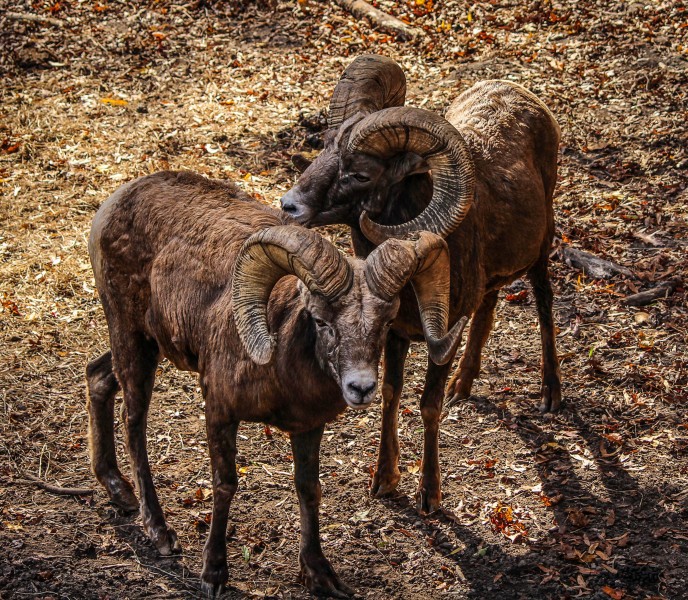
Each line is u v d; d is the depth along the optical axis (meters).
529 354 13.02
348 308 7.16
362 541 9.55
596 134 18.53
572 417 11.64
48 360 12.33
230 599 8.43
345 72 9.71
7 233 15.31
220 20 23.56
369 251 9.84
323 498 10.21
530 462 10.84
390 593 8.81
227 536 9.42
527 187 10.99
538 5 23.64
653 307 13.70
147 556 9.02
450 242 9.66
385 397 10.07
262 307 7.51
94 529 9.36
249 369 7.97
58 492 9.91
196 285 8.55
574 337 13.27
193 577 8.75
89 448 9.84
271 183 17.05
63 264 14.48
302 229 7.21
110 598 8.28
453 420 11.72
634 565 9.12
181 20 23.52
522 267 11.24
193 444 10.98
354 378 7.05
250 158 17.89
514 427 11.49
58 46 22.31
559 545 9.45
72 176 17.12
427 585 8.97
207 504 9.91
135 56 22.03
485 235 10.37
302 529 8.77
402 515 9.99
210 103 20.00
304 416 8.04
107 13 23.84
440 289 7.93
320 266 7.05
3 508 9.53
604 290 14.17
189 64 21.72
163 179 9.33
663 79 20.20
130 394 9.27
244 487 10.25
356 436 11.37
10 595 8.17
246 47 22.41
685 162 17.36
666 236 15.42
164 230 8.92
